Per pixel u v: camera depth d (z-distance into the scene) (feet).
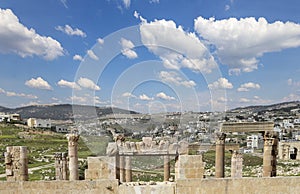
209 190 73.20
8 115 640.17
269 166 96.73
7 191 68.74
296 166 280.31
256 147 391.65
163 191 71.72
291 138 419.13
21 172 85.81
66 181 70.69
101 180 71.61
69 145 88.02
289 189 76.54
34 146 402.93
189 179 72.49
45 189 70.08
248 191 75.00
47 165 281.33
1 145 378.73
